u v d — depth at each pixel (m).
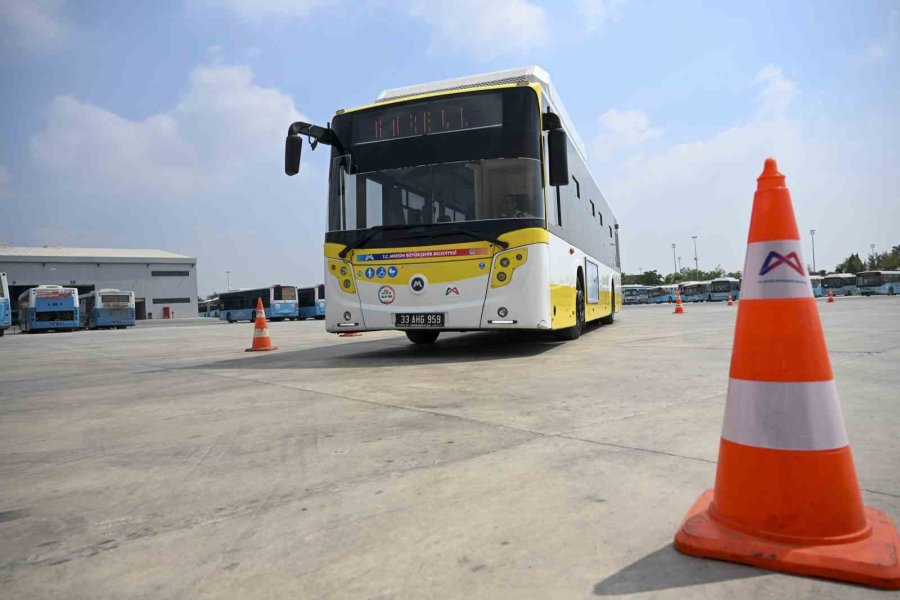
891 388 4.41
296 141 7.64
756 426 1.87
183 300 84.06
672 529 2.04
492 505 2.32
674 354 7.15
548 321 7.26
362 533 2.11
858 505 1.79
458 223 7.30
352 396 4.93
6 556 2.03
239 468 2.98
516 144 7.32
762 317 1.92
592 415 3.83
